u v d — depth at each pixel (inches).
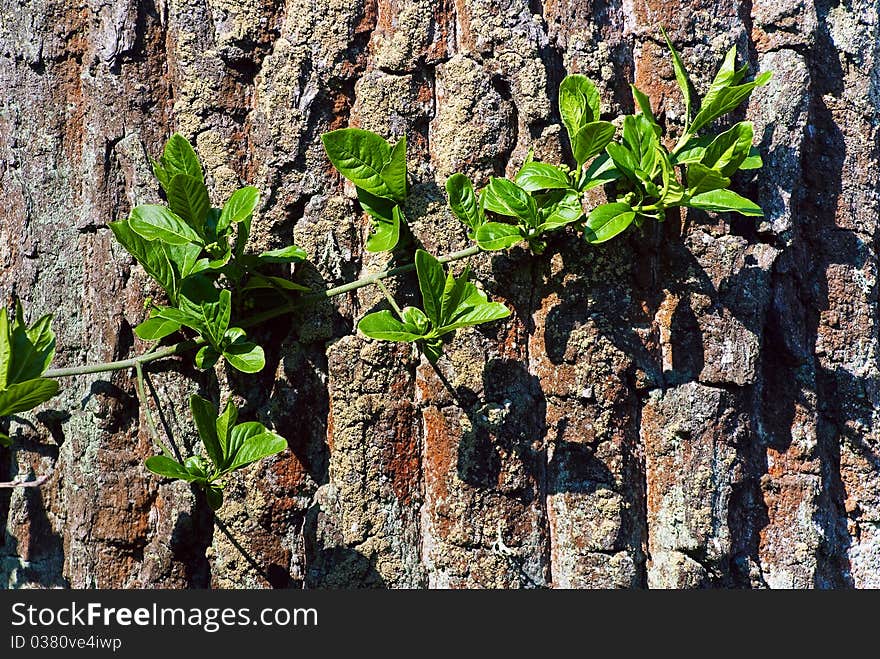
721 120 70.3
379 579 69.7
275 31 70.3
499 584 69.4
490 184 68.8
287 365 70.1
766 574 70.2
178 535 70.1
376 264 70.0
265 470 69.8
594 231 68.5
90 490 70.0
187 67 70.4
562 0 70.1
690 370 69.9
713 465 69.6
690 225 69.9
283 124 70.0
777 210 70.5
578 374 69.5
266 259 69.0
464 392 69.6
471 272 69.9
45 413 70.6
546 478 69.9
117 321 70.2
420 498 69.9
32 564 70.6
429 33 69.9
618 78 70.2
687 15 70.4
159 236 68.1
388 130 69.9
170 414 70.2
